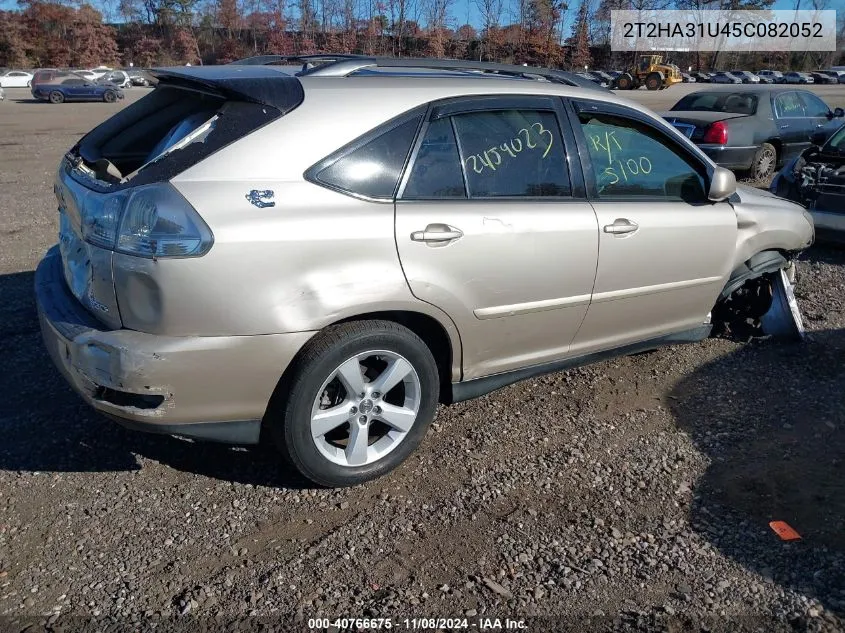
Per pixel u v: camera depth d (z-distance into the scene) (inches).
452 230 128.2
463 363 140.0
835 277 263.0
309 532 120.0
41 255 273.0
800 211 199.0
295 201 115.9
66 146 667.4
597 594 107.3
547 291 142.7
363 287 119.9
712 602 106.0
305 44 2711.6
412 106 128.9
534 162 142.2
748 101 443.8
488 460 141.9
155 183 111.3
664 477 137.3
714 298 177.5
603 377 178.7
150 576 109.3
